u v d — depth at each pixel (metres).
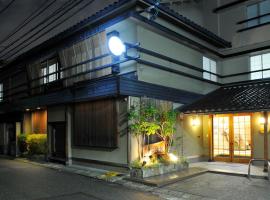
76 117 14.51
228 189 9.47
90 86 13.23
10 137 21.58
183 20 13.66
